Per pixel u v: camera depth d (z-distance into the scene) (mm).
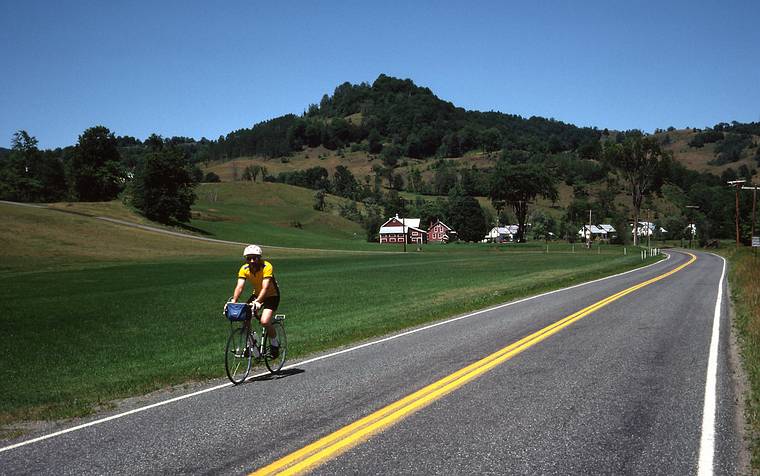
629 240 137500
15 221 85125
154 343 15312
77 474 5496
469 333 13859
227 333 16719
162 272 49094
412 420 6879
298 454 5809
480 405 7492
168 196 116375
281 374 9992
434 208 161750
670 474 5281
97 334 17375
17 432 7160
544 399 7770
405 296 24953
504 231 172250
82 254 71438
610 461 5574
